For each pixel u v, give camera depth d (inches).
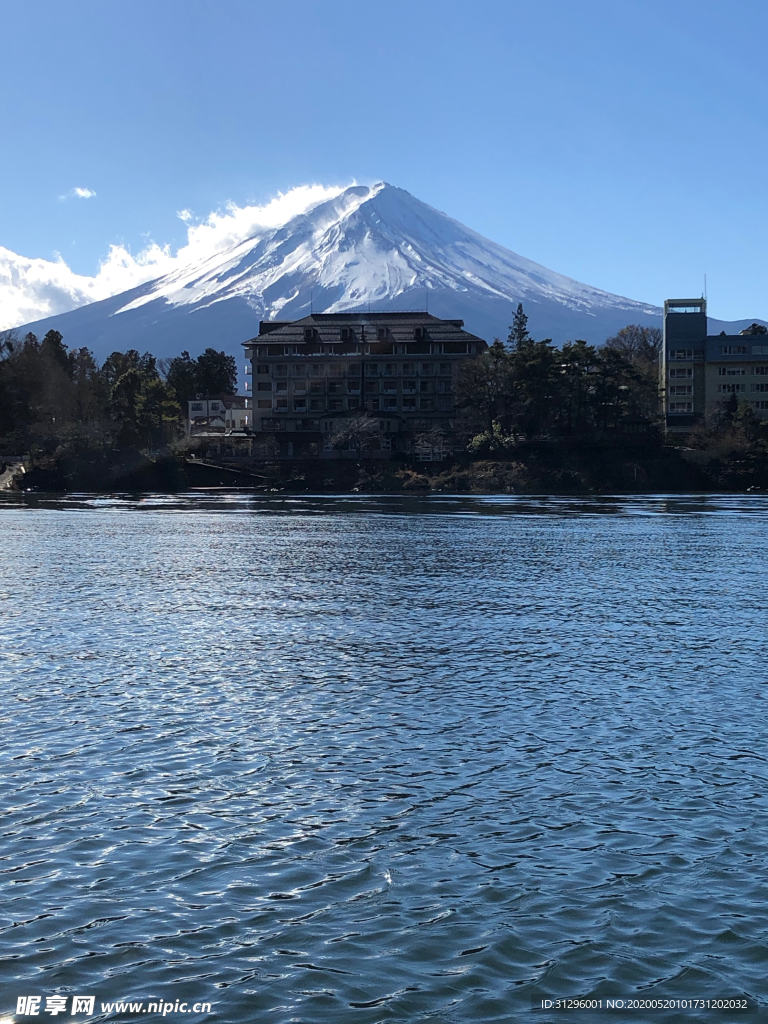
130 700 957.8
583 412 6781.5
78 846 604.7
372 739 831.1
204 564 2298.2
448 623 1445.6
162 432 7765.8
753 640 1300.4
